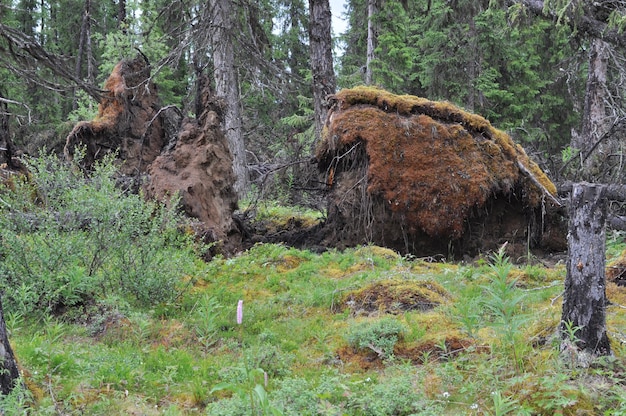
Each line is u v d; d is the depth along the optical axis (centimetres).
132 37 1867
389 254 907
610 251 931
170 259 733
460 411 417
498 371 455
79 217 699
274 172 1372
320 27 1430
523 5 1212
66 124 2216
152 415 421
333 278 798
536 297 684
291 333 604
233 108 1617
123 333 591
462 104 2248
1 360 404
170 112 1597
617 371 436
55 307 650
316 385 468
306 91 2303
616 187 1138
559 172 1336
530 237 1058
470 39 2138
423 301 659
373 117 1037
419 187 998
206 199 1041
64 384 454
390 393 427
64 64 1270
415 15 2392
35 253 654
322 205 1406
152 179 1046
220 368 507
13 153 1315
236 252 1041
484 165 1013
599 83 1648
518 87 2397
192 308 680
